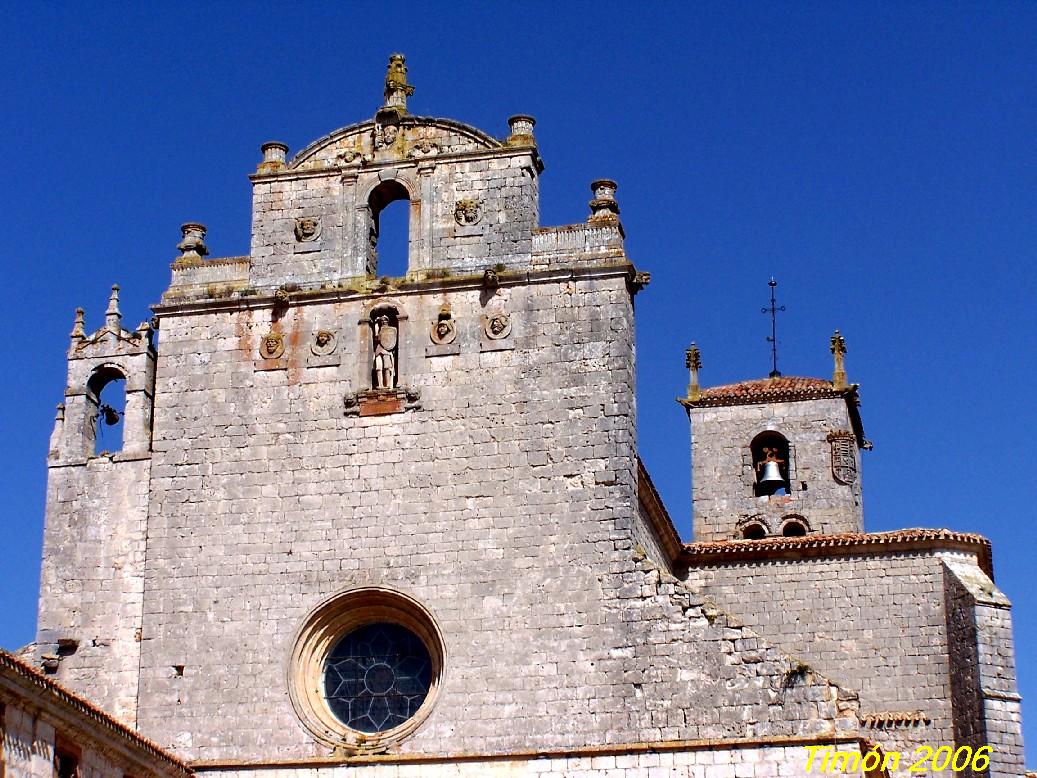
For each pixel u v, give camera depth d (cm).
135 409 5488
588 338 5272
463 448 5231
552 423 5206
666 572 5028
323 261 5525
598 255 5350
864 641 5775
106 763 4412
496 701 4966
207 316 5509
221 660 5156
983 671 5516
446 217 5497
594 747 4869
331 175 5625
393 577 5147
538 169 5591
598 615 4997
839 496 6644
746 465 6738
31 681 3947
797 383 6869
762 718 4816
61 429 5512
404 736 4988
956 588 5694
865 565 5856
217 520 5297
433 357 5334
